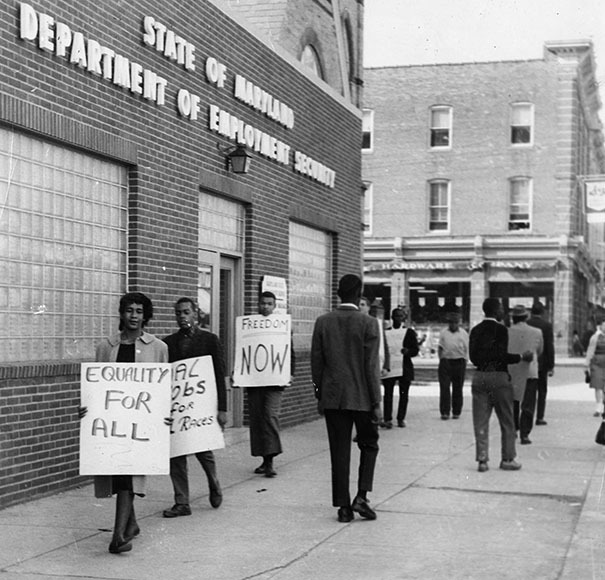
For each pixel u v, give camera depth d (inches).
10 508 335.9
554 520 329.1
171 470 328.2
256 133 555.8
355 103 787.4
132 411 271.7
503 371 440.8
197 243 481.4
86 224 391.9
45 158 364.5
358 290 334.0
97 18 390.0
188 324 334.0
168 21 452.4
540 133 1727.4
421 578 253.3
